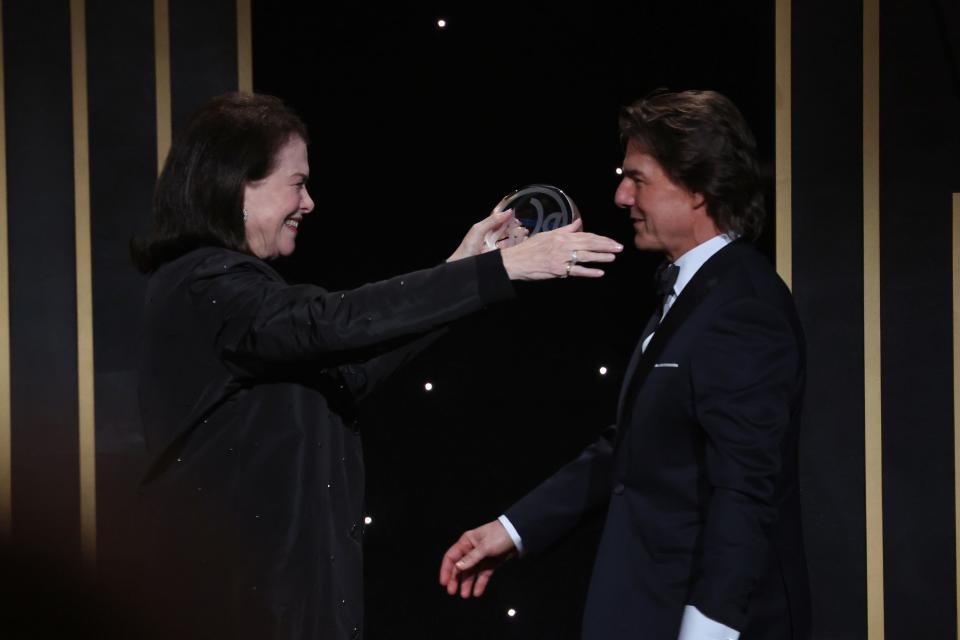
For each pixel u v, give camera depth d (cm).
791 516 553
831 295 871
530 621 1073
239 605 518
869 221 865
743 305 531
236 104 565
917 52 860
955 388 869
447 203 1030
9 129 866
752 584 497
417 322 496
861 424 873
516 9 1020
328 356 524
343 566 543
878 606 874
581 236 512
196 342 520
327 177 1022
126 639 191
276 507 521
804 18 864
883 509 875
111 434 882
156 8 870
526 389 1057
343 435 560
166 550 525
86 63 868
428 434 1059
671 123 571
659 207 581
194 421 518
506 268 506
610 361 1052
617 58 1017
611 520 578
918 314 869
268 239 562
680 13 978
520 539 667
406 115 1024
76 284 876
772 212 880
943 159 863
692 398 538
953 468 870
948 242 865
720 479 509
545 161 1028
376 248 1030
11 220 869
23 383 874
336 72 1016
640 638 550
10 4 861
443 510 1064
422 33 1020
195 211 546
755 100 906
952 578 872
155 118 875
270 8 1004
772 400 513
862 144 864
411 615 1067
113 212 876
